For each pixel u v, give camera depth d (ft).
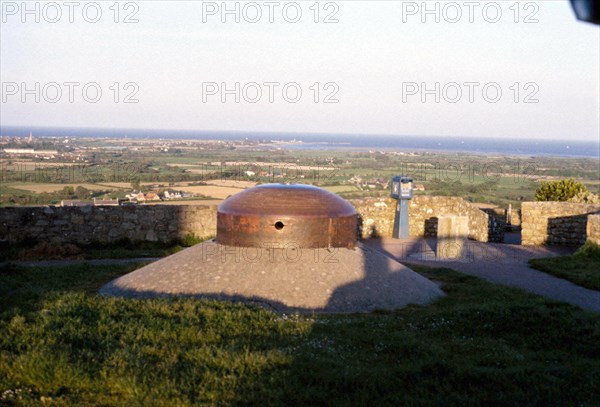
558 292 40.14
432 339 27.99
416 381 21.81
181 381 20.70
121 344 24.30
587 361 24.86
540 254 56.08
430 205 66.64
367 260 38.29
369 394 20.56
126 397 19.62
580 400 20.79
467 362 24.25
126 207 55.93
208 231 57.82
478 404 20.02
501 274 46.32
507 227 78.69
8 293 34.68
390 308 34.68
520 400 20.49
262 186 39.27
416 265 48.14
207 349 23.76
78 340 24.21
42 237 53.98
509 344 27.68
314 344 25.68
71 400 19.43
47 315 27.37
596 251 51.24
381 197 65.98
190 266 37.04
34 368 20.53
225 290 34.71
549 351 26.61
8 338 23.44
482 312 31.22
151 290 35.63
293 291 34.63
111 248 55.16
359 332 27.96
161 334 25.93
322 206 37.88
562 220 62.69
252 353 23.24
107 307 29.43
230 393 19.97
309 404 19.72
